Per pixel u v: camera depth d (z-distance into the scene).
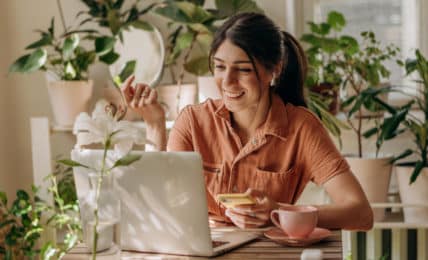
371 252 2.97
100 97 3.26
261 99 1.98
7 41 3.26
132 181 1.58
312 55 2.99
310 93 2.88
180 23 2.99
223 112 2.02
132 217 1.62
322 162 1.95
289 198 2.01
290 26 3.22
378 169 2.82
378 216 2.85
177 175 1.53
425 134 2.76
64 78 2.99
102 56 2.96
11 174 3.30
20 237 2.86
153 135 2.19
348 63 2.98
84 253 1.56
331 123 2.81
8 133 3.28
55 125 3.04
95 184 1.47
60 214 2.99
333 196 1.92
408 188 2.82
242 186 2.00
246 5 3.08
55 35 3.27
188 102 3.08
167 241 1.59
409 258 2.96
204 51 3.05
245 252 1.58
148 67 3.18
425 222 2.79
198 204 1.53
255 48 1.83
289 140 1.98
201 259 1.55
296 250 1.58
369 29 3.29
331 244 1.62
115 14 3.02
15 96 3.28
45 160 2.97
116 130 1.46
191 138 2.09
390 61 3.31
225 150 2.02
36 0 3.26
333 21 2.99
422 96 3.26
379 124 2.99
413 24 3.26
